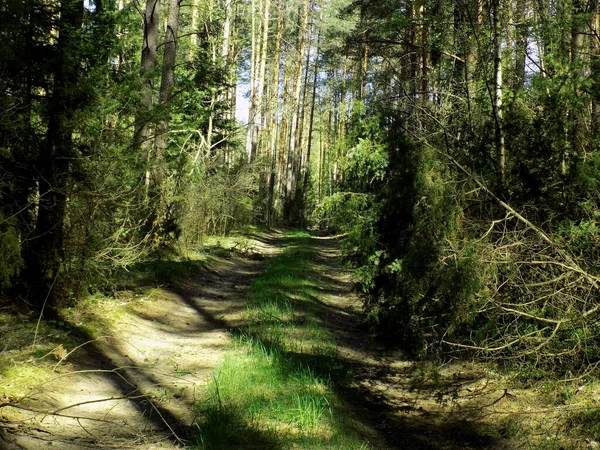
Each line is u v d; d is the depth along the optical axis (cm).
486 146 673
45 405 471
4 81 639
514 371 555
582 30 660
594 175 531
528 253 541
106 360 625
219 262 1484
